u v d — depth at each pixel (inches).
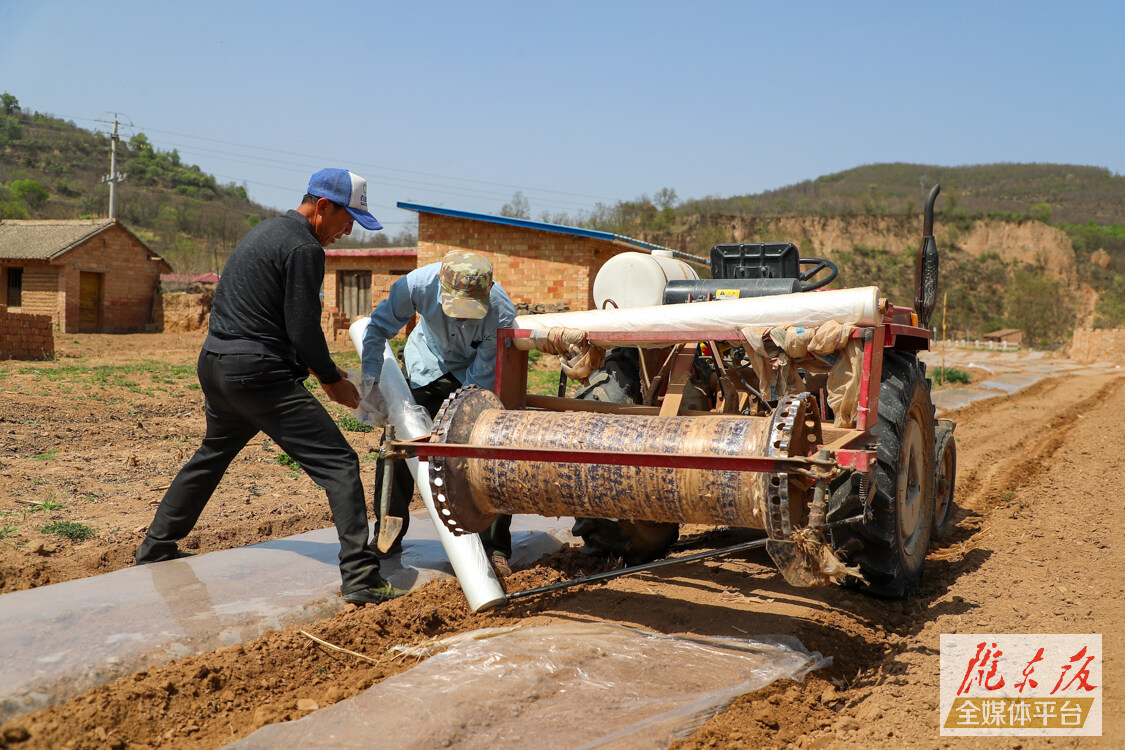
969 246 4530.0
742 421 142.6
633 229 3843.5
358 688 132.4
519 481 152.4
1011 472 349.1
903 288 4028.1
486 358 185.8
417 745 111.8
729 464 127.0
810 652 151.1
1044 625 161.3
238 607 155.5
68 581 172.7
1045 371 1237.7
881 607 180.9
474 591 168.1
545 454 136.5
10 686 120.0
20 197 3686.0
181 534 184.1
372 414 189.6
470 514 159.8
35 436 334.6
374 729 115.8
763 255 233.8
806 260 240.5
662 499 143.6
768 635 155.1
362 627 154.6
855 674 150.1
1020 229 4581.7
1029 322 3225.9
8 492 248.5
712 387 205.3
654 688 132.8
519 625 159.3
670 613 167.8
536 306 808.9
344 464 170.7
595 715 123.4
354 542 167.2
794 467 124.0
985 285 4165.8
